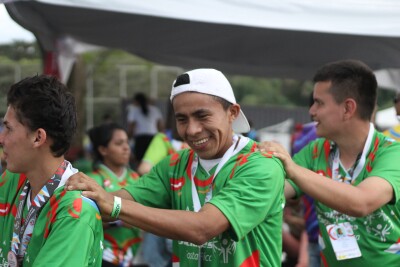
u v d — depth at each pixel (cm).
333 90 301
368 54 617
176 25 567
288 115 1741
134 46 639
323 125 306
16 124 208
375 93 304
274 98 2641
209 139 238
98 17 552
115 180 476
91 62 1641
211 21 418
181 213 225
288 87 2648
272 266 248
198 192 251
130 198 265
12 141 208
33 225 209
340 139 306
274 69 713
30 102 206
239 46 636
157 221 221
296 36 600
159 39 609
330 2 426
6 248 227
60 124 211
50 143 210
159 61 718
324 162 317
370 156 302
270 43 626
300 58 650
